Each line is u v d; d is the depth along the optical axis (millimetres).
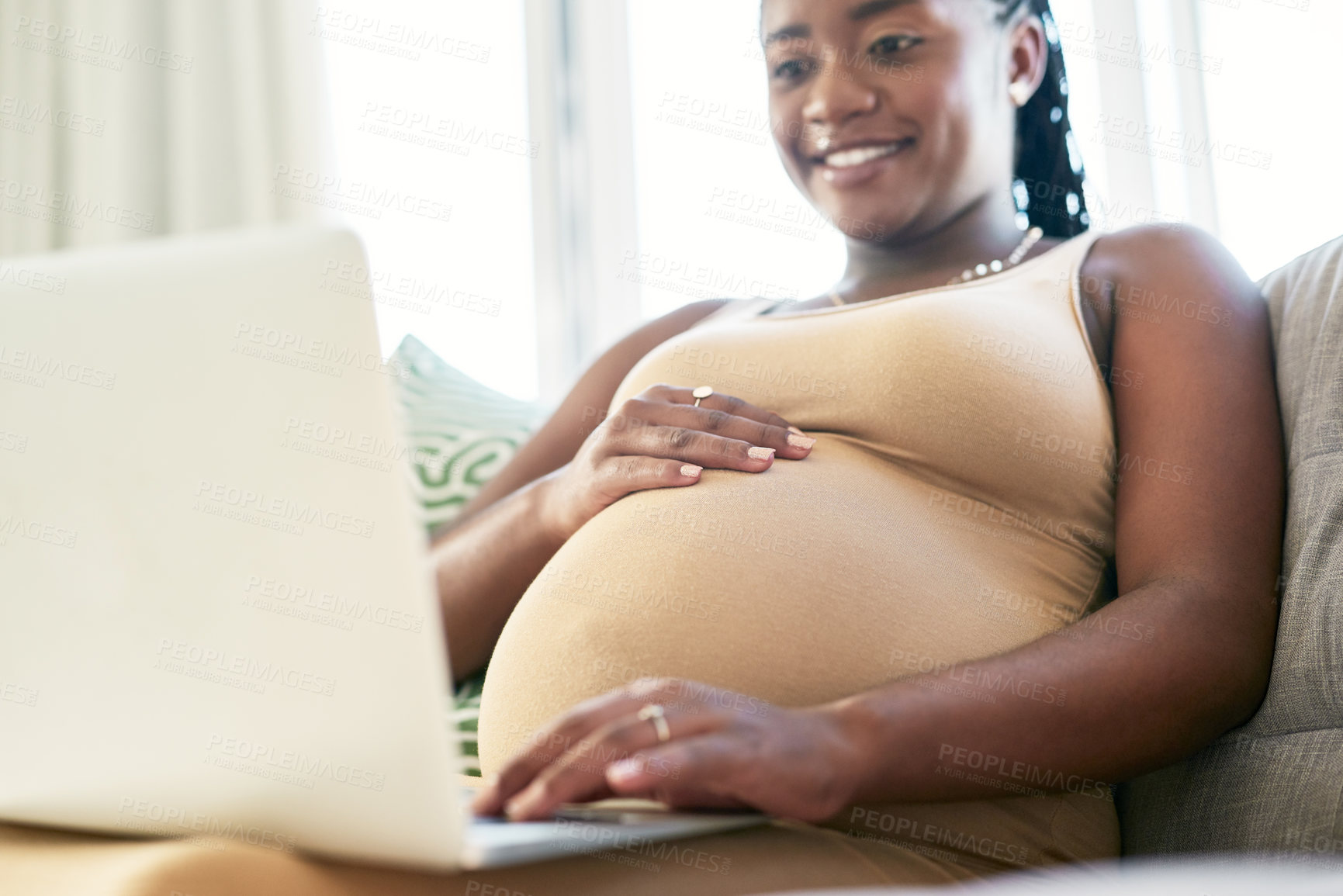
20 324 510
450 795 467
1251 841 709
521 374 2234
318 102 2234
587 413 1260
